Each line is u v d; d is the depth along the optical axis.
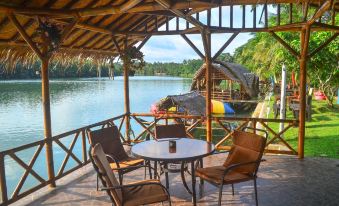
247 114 22.42
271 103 18.88
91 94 38.41
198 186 4.53
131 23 6.38
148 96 36.06
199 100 17.84
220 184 3.48
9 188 9.77
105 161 3.27
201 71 24.11
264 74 23.97
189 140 4.41
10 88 44.00
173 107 18.28
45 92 4.60
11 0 3.98
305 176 4.93
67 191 4.45
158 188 3.37
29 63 5.27
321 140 8.16
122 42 7.21
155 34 6.49
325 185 4.54
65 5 4.61
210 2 4.02
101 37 6.49
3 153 3.85
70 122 20.94
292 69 11.34
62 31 4.84
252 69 30.61
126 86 7.04
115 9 4.26
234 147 4.05
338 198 4.09
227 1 4.71
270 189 4.40
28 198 4.21
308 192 4.29
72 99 33.09
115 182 3.22
